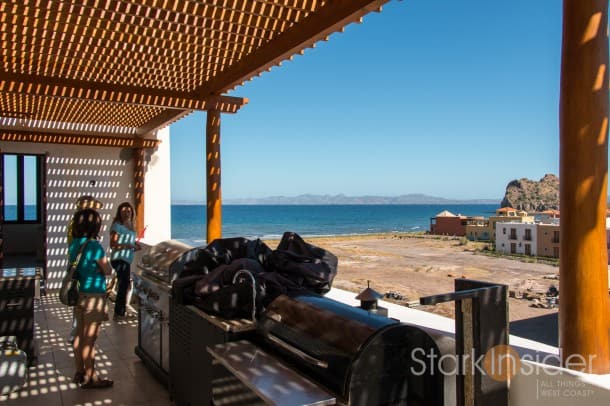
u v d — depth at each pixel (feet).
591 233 6.30
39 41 13.73
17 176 35.88
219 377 7.84
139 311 14.58
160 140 29.53
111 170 29.58
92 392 12.21
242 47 14.38
